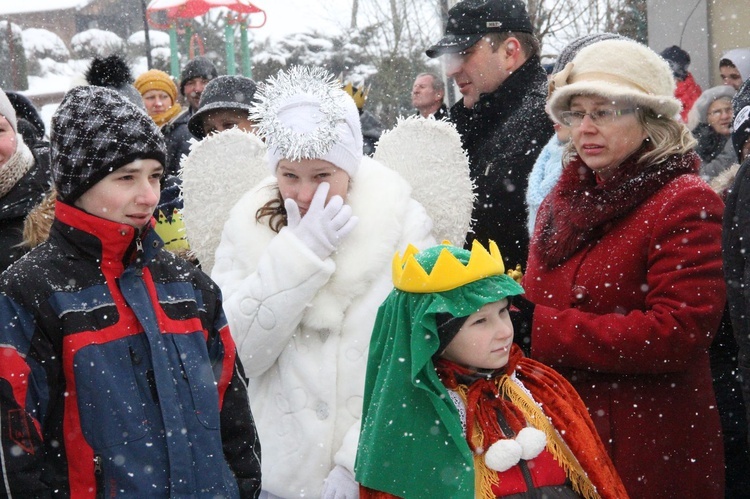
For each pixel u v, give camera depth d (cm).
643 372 295
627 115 303
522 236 416
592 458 261
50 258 250
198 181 355
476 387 263
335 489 300
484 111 444
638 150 311
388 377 259
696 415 303
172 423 246
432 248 269
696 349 289
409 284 259
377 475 255
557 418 266
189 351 258
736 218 291
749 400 293
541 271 322
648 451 297
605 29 1012
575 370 306
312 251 302
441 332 257
